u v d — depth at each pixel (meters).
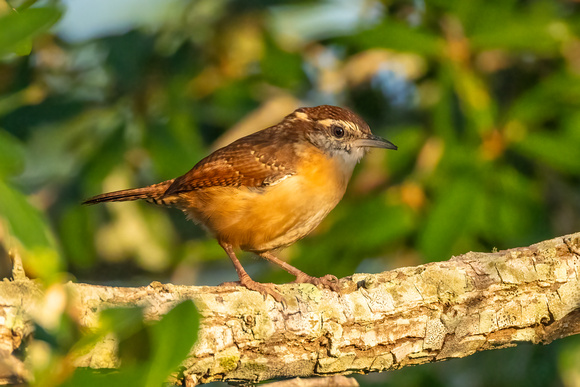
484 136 10.68
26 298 5.68
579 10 11.50
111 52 10.75
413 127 11.70
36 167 11.22
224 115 11.77
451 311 7.11
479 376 11.45
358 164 11.96
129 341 5.88
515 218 10.63
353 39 10.98
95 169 10.88
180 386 6.71
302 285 7.04
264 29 11.90
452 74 10.72
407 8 11.82
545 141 10.54
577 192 11.68
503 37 10.62
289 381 7.61
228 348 6.60
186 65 11.22
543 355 11.05
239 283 7.21
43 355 5.44
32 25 4.47
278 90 12.38
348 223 11.16
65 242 12.11
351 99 12.57
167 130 10.88
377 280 7.12
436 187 10.79
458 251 10.84
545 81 10.66
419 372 11.48
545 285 7.20
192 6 11.35
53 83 11.30
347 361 6.98
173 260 12.97
